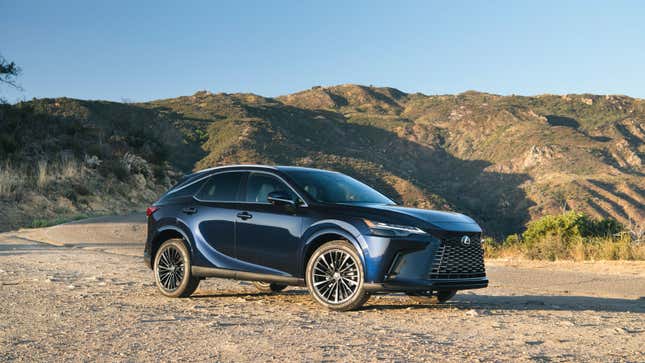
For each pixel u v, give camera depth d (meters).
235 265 7.79
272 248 7.52
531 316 6.84
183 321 6.25
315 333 5.59
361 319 6.48
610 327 6.13
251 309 7.23
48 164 33.66
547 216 20.89
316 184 7.73
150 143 44.03
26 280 9.88
